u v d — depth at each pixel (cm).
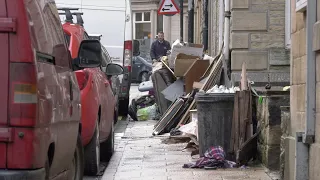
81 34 1962
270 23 2339
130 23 3253
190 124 2281
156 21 9062
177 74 2884
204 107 1855
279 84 2327
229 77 2461
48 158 1030
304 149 1395
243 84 1870
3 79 924
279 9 2331
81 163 1352
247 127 1830
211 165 1791
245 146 1798
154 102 3359
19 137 923
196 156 2009
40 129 952
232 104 1850
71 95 1208
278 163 1695
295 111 1480
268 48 2342
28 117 923
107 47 3241
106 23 3241
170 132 2495
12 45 927
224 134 1848
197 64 2798
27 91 925
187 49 3055
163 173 1733
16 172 921
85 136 1647
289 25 2312
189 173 1722
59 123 1079
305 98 1383
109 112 1991
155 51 4203
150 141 2414
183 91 2950
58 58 1137
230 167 1789
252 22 2341
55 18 1178
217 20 3444
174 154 2077
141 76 6838
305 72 1393
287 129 1552
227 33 2516
